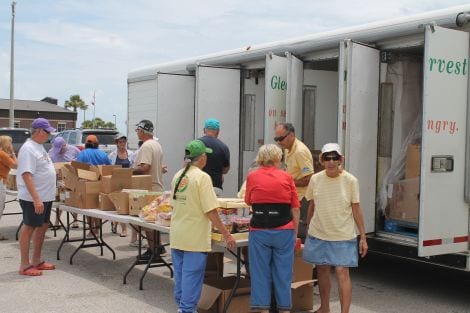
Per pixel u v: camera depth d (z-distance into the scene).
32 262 6.97
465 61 5.63
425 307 5.75
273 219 4.69
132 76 11.31
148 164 7.30
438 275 7.16
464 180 5.69
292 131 5.98
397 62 6.61
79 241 8.03
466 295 6.22
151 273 6.91
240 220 5.11
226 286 5.40
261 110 8.71
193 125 9.53
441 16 5.73
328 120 8.09
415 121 6.68
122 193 6.44
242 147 8.54
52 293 5.98
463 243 5.69
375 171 6.39
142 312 5.38
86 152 8.60
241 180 8.50
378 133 6.43
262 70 8.60
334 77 8.16
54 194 6.82
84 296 5.88
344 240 4.87
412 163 6.33
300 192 5.98
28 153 6.50
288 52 7.13
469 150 5.67
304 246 5.12
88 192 7.02
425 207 5.39
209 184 4.74
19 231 8.97
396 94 6.61
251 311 5.11
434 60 5.37
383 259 8.08
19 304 5.58
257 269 4.76
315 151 7.77
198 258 4.78
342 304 4.88
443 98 5.47
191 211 4.74
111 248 7.88
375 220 6.44
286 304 4.80
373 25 6.41
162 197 6.01
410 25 5.96
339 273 4.88
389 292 6.32
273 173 4.76
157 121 9.17
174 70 9.90
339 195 4.86
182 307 4.77
